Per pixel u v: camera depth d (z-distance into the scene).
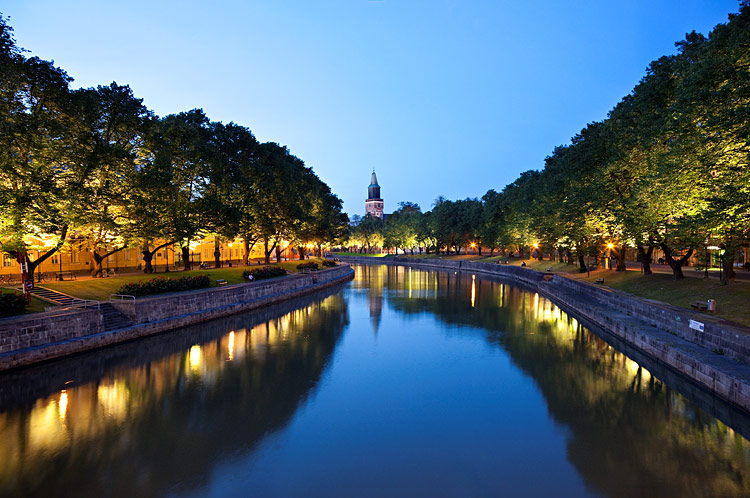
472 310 38.06
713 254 26.16
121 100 28.27
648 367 20.47
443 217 98.75
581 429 14.18
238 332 28.50
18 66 21.55
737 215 16.34
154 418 14.91
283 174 57.28
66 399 16.53
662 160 22.73
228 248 70.00
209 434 13.75
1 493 10.41
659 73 26.47
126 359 21.61
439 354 23.44
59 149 23.64
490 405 16.23
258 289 38.97
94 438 13.38
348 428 14.26
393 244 122.81
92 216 25.36
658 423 14.55
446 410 15.80
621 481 11.12
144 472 11.46
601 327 28.06
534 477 11.30
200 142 39.38
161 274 36.78
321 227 68.50
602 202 31.81
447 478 11.29
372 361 22.06
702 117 18.70
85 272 41.31
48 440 13.23
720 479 11.14
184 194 37.62
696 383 16.22
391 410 15.79
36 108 23.48
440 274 79.19
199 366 20.91
